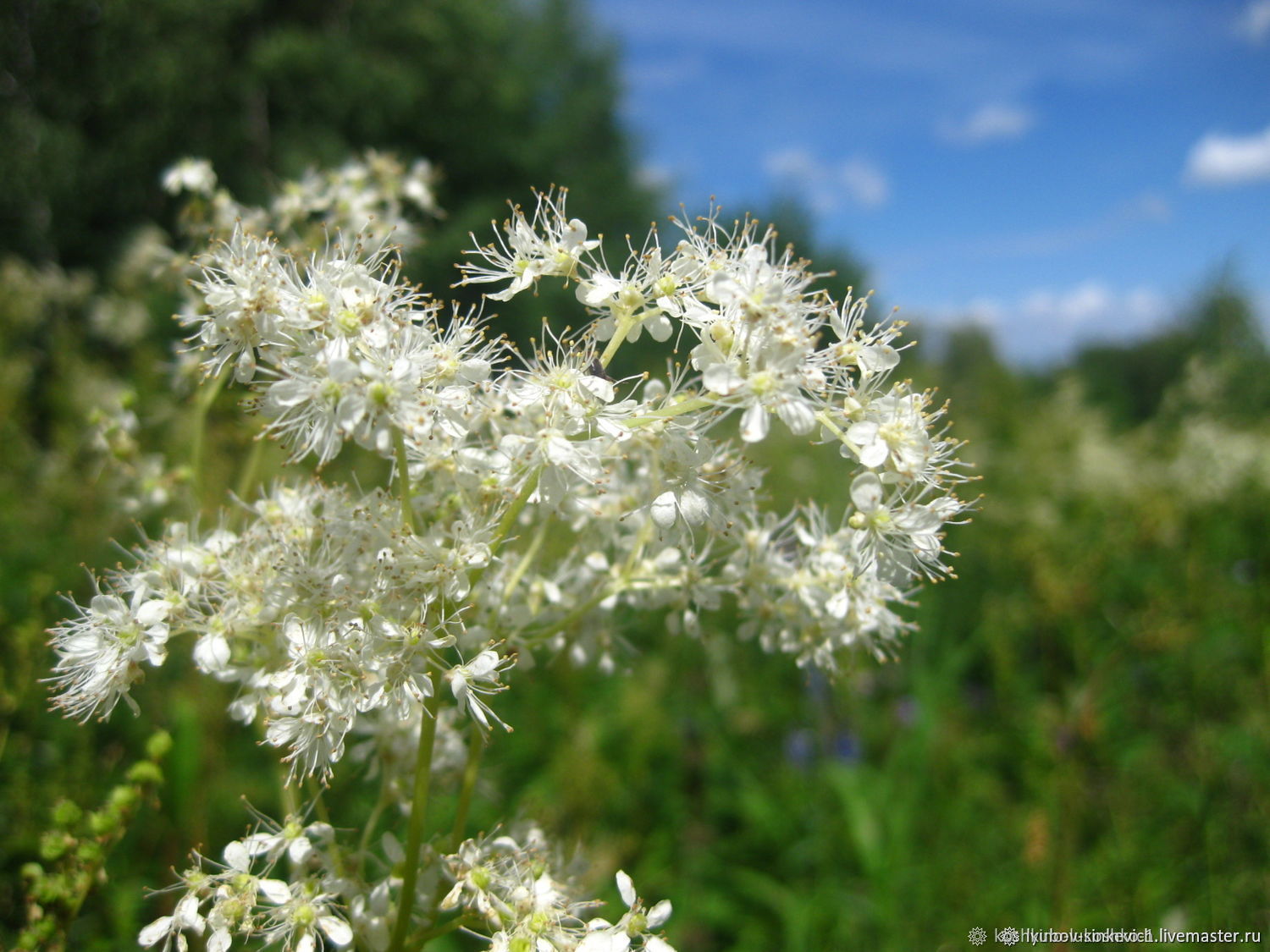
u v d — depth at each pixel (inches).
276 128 857.5
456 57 921.5
